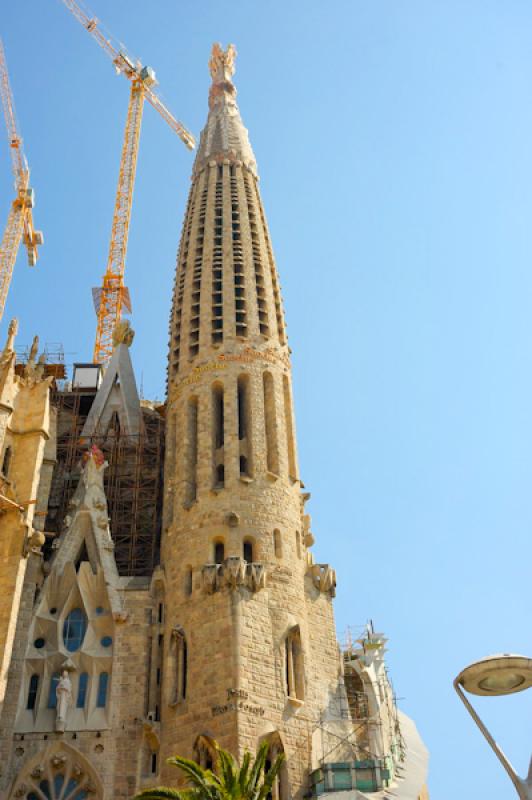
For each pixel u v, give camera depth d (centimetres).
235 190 8094
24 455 6216
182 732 4928
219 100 9431
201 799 3791
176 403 6588
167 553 5834
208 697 4922
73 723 5184
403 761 5688
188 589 5497
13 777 4981
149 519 6725
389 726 5728
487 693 3053
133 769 4997
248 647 5047
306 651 5297
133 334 8512
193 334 6881
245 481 5859
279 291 7388
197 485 5956
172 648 5322
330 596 5806
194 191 8394
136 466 6938
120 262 11988
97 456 6669
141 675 5359
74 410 7569
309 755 4878
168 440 6506
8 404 6281
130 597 5700
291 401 6656
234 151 8569
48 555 6544
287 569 5531
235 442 6100
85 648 5512
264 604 5291
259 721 4809
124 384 8081
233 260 7262
